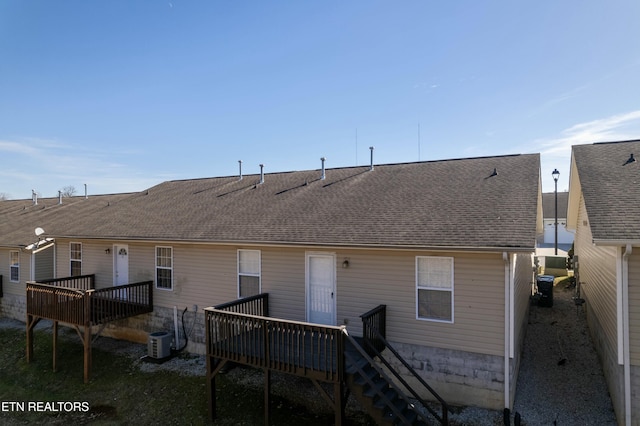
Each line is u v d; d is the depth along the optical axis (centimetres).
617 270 621
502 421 679
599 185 746
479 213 801
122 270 1309
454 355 750
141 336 1234
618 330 620
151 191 1755
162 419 777
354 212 962
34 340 1320
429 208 883
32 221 1955
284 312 959
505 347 702
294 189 1284
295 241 869
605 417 679
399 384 798
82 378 1009
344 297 873
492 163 1081
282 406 788
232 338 749
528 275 1305
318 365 660
